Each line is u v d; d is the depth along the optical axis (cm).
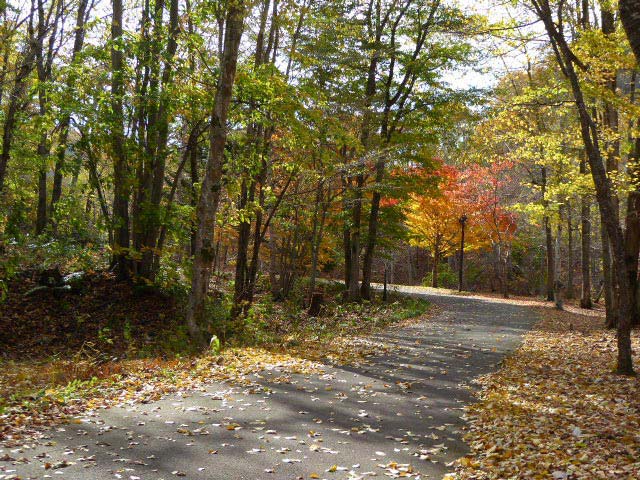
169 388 841
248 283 1870
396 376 988
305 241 2609
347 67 2256
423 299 2973
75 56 1656
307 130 1612
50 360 1256
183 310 1692
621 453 547
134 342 1422
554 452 551
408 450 580
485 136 1789
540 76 1939
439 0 2206
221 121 1227
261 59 1811
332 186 2308
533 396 826
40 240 1914
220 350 1205
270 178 2230
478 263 5462
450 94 2200
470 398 830
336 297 2550
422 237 4025
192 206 1881
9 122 1534
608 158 1728
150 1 1756
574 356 1205
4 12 1478
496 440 601
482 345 1397
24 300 1591
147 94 1672
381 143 2223
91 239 2073
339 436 625
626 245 1725
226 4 1240
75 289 1702
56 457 529
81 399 757
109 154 1716
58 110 1622
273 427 654
